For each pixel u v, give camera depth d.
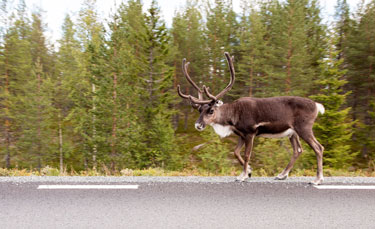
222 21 31.53
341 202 4.50
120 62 20.98
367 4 29.78
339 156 19.44
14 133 26.73
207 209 4.17
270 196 4.76
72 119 27.69
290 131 6.21
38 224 3.62
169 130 22.16
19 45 27.97
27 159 25.02
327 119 19.91
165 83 23.08
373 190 5.11
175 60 33.28
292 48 24.81
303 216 3.96
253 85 27.25
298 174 7.53
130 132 20.11
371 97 26.55
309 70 24.67
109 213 3.99
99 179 5.66
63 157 28.44
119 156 20.08
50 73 33.44
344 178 5.96
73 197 4.60
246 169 6.04
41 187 5.09
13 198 4.52
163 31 23.03
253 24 28.97
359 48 27.14
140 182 5.50
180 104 40.03
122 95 20.86
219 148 19.31
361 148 31.19
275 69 25.73
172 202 4.43
